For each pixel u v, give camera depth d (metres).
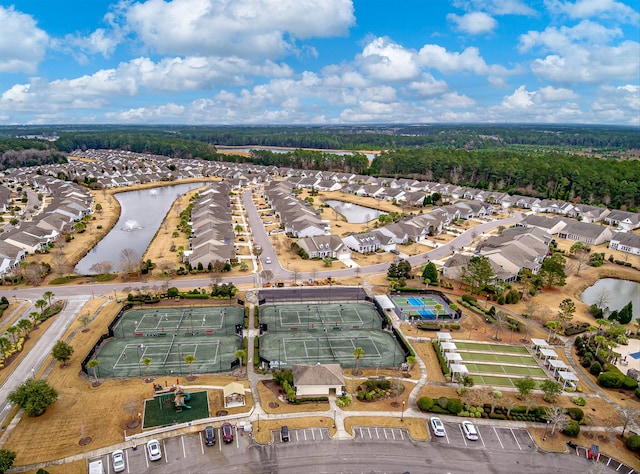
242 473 56.34
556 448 62.84
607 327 96.25
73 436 61.62
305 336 91.19
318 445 61.47
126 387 72.50
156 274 121.81
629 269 139.00
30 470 55.88
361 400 71.31
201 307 102.81
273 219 193.62
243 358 81.75
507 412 69.12
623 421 68.88
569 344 91.88
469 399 71.50
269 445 61.16
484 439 63.94
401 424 66.25
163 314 98.94
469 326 97.56
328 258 136.12
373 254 146.12
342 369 79.75
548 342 92.12
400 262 125.38
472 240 165.50
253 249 148.12
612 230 180.50
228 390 68.62
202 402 69.44
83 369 76.00
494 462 59.75
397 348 87.75
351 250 149.88
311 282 119.50
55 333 89.12
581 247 153.88
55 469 56.09
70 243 153.62
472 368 82.06
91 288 111.94
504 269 125.19
